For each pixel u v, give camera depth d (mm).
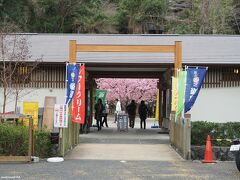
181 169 10609
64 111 12570
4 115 12336
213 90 21312
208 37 24000
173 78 16016
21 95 20531
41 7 37875
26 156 11430
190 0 42875
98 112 23969
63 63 20719
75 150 14273
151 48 16875
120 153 13648
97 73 25750
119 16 43281
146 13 43094
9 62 19344
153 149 14773
